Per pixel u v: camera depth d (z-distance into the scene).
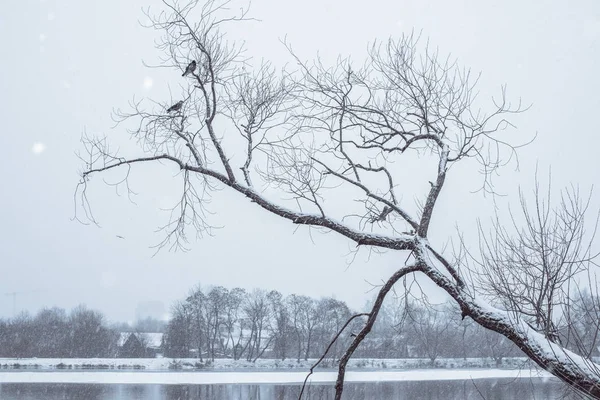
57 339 93.00
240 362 78.25
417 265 10.40
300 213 11.03
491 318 9.67
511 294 10.20
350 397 51.44
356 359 70.12
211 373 71.25
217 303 85.44
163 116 12.20
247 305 84.06
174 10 11.79
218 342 85.81
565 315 9.82
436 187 10.81
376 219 11.84
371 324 10.70
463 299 9.92
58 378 65.94
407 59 11.72
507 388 51.81
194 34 11.77
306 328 79.38
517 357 45.59
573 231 10.12
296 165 11.22
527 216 10.52
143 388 58.03
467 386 54.78
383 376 64.00
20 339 90.88
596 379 8.88
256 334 82.69
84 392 54.88
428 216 10.64
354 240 10.78
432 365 64.06
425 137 11.39
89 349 91.44
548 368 9.14
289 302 81.44
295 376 67.38
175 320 86.44
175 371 73.19
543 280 10.00
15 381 62.88
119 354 91.56
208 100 11.73
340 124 11.77
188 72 11.56
